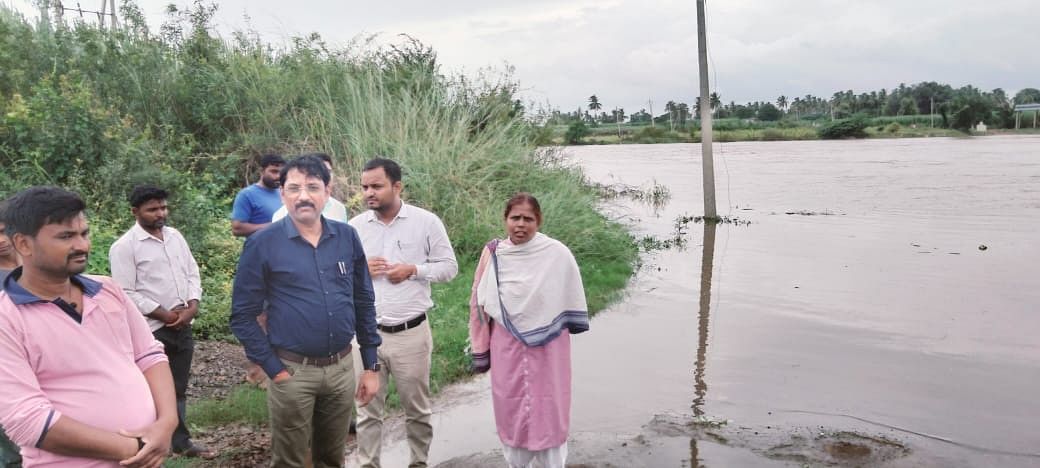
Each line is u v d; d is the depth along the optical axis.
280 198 6.41
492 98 14.38
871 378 6.63
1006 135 104.38
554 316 4.24
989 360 7.13
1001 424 5.53
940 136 105.88
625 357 7.38
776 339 7.98
